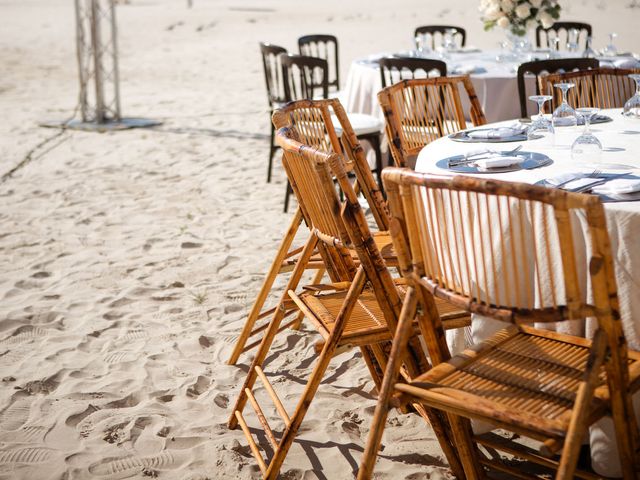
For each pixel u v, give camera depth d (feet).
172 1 135.64
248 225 17.20
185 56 54.70
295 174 8.24
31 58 54.13
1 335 11.68
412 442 8.63
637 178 7.66
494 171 8.54
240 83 41.11
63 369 10.55
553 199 5.45
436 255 6.57
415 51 20.84
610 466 7.07
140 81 42.96
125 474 8.21
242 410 9.11
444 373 6.71
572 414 5.65
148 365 10.67
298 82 39.47
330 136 11.20
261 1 126.31
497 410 5.99
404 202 6.49
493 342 7.21
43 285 13.78
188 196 19.71
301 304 8.50
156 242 16.16
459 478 7.82
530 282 7.35
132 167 23.03
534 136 10.34
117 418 9.32
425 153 9.92
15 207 18.93
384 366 8.18
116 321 12.16
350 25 75.36
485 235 7.45
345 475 8.10
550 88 13.23
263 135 27.53
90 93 38.75
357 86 20.01
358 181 11.03
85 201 19.39
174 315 12.39
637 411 6.82
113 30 29.99
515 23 20.02
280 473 8.16
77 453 8.59
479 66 19.61
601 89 14.35
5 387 10.07
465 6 93.81
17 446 8.72
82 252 15.60
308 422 9.13
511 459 8.19
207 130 28.78
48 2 134.10
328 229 8.09
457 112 13.00
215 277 14.08
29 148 25.86
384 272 7.33
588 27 25.16
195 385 10.12
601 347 5.81
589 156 8.68
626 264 6.67
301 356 10.89
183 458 8.51
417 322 7.49
